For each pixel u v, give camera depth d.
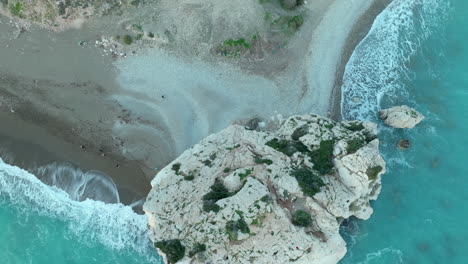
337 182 32.03
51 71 38.41
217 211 30.22
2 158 36.75
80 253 35.62
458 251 35.44
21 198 36.50
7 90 38.03
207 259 29.59
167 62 39.12
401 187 37.28
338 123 36.06
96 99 38.03
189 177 32.53
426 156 38.28
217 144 34.06
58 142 37.19
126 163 37.00
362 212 33.16
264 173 31.39
